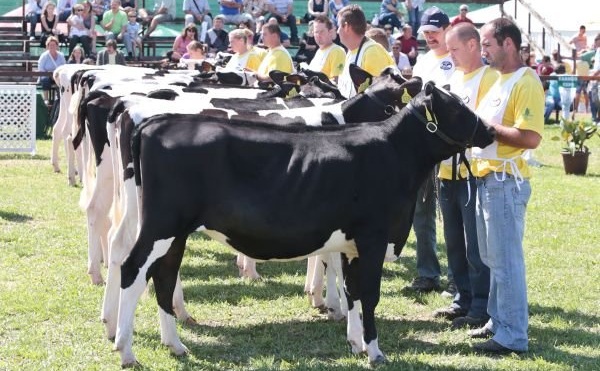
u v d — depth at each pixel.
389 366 6.83
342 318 8.22
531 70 7.00
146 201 6.56
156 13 29.25
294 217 6.58
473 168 7.21
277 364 6.93
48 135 22.98
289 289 9.27
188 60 15.99
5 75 23.23
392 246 6.98
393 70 8.54
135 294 6.62
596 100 25.45
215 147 6.53
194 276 9.80
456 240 8.16
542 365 6.85
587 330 7.86
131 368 6.72
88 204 9.05
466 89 7.65
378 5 32.75
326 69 11.48
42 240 11.20
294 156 6.65
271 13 27.59
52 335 7.54
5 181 15.73
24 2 28.17
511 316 7.11
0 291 8.77
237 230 6.60
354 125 6.96
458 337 7.65
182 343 7.39
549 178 16.88
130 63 22.84
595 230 12.12
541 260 10.37
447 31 8.10
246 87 10.48
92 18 25.97
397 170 6.84
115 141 7.48
